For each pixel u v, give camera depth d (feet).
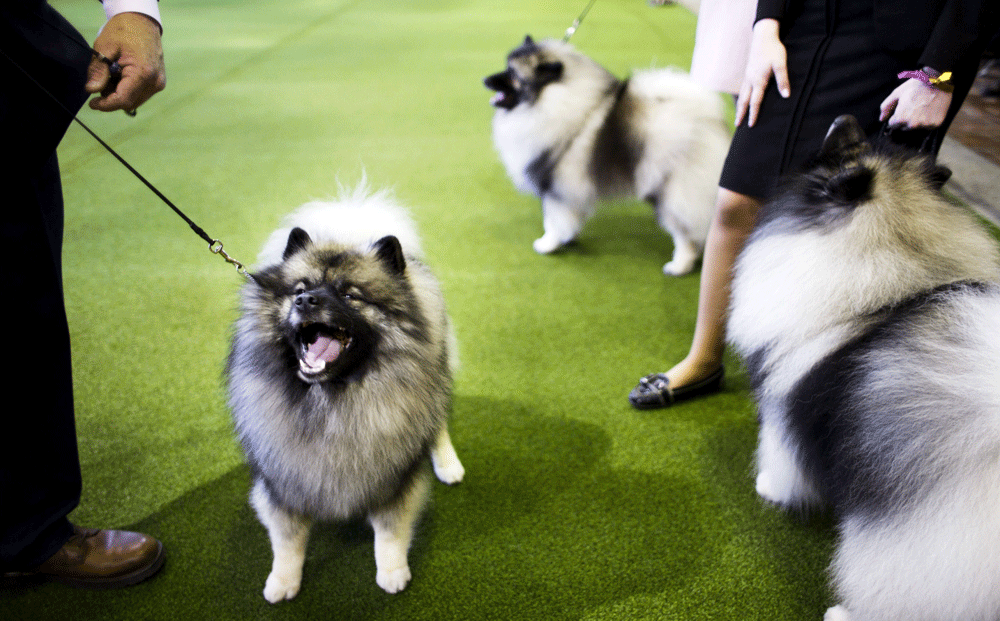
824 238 4.27
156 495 6.00
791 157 5.46
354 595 5.13
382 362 4.62
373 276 4.65
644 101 9.34
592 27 26.18
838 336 4.19
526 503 5.95
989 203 10.67
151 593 5.15
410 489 4.96
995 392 3.19
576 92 9.53
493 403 7.22
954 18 4.39
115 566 5.09
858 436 3.81
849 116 4.47
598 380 7.58
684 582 5.19
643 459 6.43
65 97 4.08
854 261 4.17
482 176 13.26
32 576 5.08
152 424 6.82
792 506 5.77
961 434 3.28
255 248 10.32
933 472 3.36
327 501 4.69
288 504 4.71
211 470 6.28
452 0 33.22
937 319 3.71
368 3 32.42
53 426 4.64
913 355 3.64
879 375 3.75
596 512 5.84
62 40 4.02
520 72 9.70
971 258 4.14
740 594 5.08
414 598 5.09
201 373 7.59
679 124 9.16
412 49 23.34
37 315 4.32
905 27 4.76
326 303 4.17
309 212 5.95
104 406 7.04
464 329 8.50
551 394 7.36
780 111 5.44
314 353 4.23
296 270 4.63
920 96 4.56
